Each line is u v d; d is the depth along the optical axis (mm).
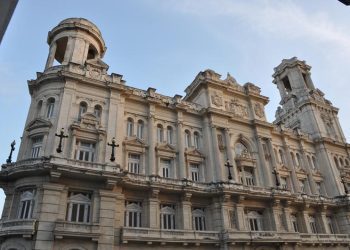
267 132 49062
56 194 28000
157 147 38469
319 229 46531
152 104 41156
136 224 32562
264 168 44719
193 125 43719
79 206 29469
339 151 58344
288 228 39812
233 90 49344
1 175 28797
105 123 35344
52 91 34719
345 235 46188
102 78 38312
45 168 27641
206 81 46562
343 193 51875
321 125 59000
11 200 28641
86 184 29969
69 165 28641
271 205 40469
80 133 33094
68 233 26453
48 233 26141
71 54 38969
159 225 33125
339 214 49406
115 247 29125
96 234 27609
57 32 41594
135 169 36375
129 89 39062
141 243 30469
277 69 71938
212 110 43750
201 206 37000
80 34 41125
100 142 33500
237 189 37438
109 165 31406
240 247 34594
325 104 63094
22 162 29406
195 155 40875
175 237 31891
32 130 32531
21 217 27766
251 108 49875
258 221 39656
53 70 36750
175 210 35406
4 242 26156
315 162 55844
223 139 43719
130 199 33125
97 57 41781
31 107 35188
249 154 45156
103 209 29469
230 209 37031
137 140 37594
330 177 53219
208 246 33781
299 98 64000
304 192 50500
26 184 28234
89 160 32781
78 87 35938
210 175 39812
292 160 52531
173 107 42750
